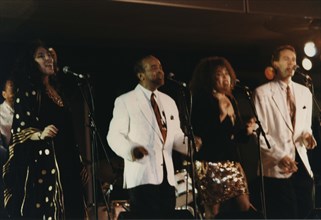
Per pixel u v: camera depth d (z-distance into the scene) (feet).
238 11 20.70
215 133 19.81
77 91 18.70
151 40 19.81
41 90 18.29
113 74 19.30
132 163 18.95
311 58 21.18
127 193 18.80
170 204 19.08
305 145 20.81
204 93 19.97
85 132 18.60
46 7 18.86
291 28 21.11
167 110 19.53
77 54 19.01
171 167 19.22
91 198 18.47
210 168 19.57
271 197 20.26
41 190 17.88
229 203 19.53
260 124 19.71
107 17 19.45
